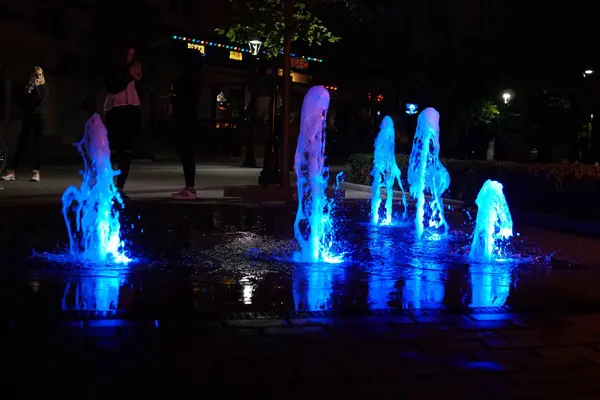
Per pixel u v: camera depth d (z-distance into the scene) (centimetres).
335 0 1548
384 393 408
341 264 760
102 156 855
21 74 2681
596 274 737
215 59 2873
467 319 562
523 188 1234
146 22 2783
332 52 3412
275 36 1491
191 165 1284
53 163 2161
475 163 1448
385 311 575
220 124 3438
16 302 555
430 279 696
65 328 500
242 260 754
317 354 470
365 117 3816
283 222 1035
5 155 1558
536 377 440
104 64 2744
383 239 944
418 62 3844
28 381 407
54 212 1052
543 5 2297
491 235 838
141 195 1351
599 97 2217
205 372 430
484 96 3023
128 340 481
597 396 412
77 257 737
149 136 2934
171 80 2902
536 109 2792
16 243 802
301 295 613
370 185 1683
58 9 2778
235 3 1520
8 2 2628
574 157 2644
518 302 613
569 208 1122
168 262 731
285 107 1350
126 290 605
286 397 398
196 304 569
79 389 398
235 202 1268
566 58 2277
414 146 1466
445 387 420
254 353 467
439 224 1105
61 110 2880
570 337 522
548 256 843
